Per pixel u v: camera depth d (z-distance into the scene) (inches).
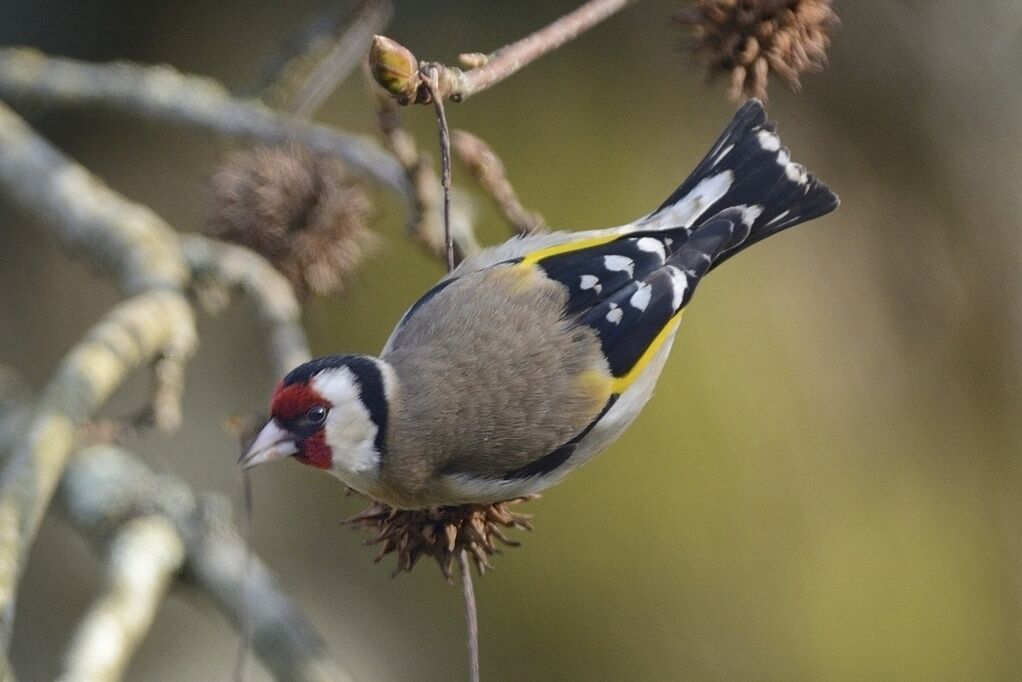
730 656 430.6
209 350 462.0
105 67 354.3
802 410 455.8
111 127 476.7
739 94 234.1
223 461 448.1
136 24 479.5
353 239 311.9
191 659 432.1
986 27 476.4
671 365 450.9
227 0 491.8
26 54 357.1
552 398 230.7
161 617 434.0
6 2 466.0
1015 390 476.7
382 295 445.7
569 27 204.4
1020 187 482.9
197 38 486.0
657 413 444.8
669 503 438.3
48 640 422.0
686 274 244.5
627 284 241.1
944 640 447.2
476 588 434.9
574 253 244.7
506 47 200.2
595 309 238.4
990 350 480.7
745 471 444.5
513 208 263.9
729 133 260.4
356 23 345.7
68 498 300.0
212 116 339.0
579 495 437.7
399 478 224.5
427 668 430.6
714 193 254.7
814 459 451.5
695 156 474.6
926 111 485.4
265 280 304.3
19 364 461.1
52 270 473.1
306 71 346.9
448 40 476.1
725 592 435.5
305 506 446.0
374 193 373.4
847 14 482.9
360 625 433.4
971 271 482.6
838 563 443.5
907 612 444.5
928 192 486.9
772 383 454.6
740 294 465.1
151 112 342.6
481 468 226.8
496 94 473.4
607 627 430.6
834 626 437.7
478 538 227.5
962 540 460.8
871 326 474.0
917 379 473.1
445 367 229.9
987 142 483.8
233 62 485.7
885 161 488.1
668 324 243.0
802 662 430.3
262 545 437.7
